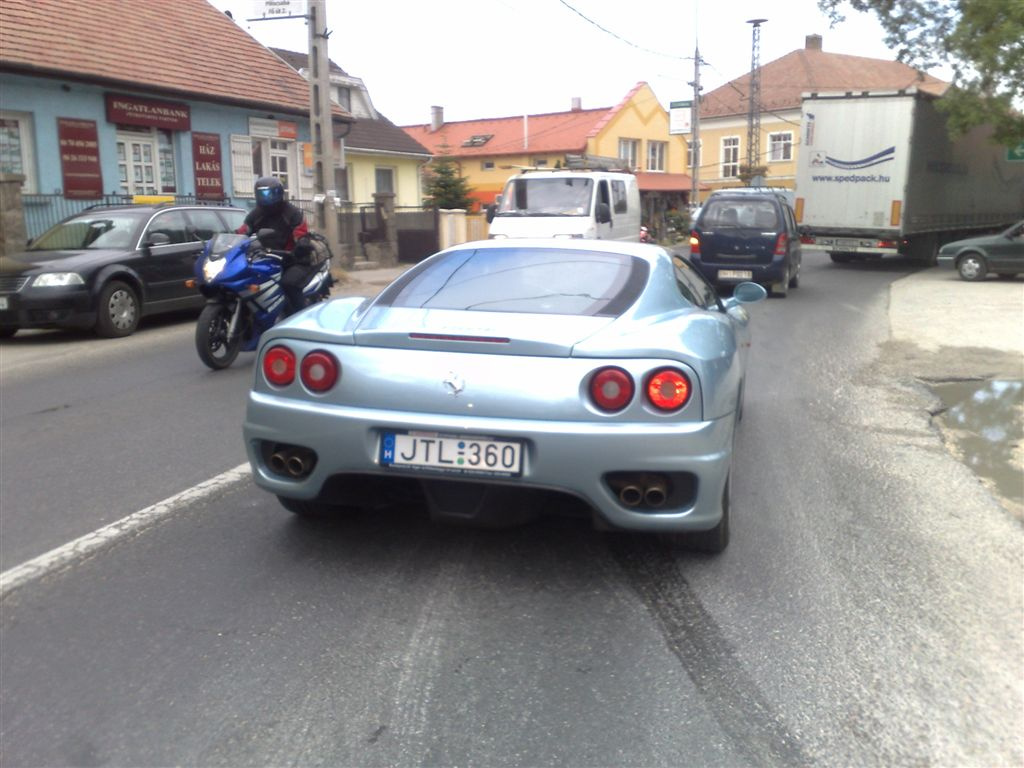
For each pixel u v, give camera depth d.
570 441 3.67
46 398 7.96
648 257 4.86
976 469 6.14
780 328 12.68
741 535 4.71
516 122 54.16
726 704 3.16
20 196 14.17
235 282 8.55
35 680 3.27
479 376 3.77
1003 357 10.09
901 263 25.38
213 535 4.64
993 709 3.16
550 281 4.52
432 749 2.89
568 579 4.13
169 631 3.63
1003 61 17.72
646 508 3.82
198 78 20.48
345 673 3.33
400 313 4.29
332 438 3.91
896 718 3.09
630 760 2.85
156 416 7.26
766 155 58.19
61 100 17.25
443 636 3.61
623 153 51.16
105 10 19.83
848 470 5.96
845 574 4.25
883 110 20.89
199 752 2.88
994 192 27.52
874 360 10.10
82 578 4.13
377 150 33.00
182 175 20.25
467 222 27.30
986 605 3.95
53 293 10.70
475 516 3.95
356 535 4.61
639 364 3.73
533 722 3.04
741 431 6.97
